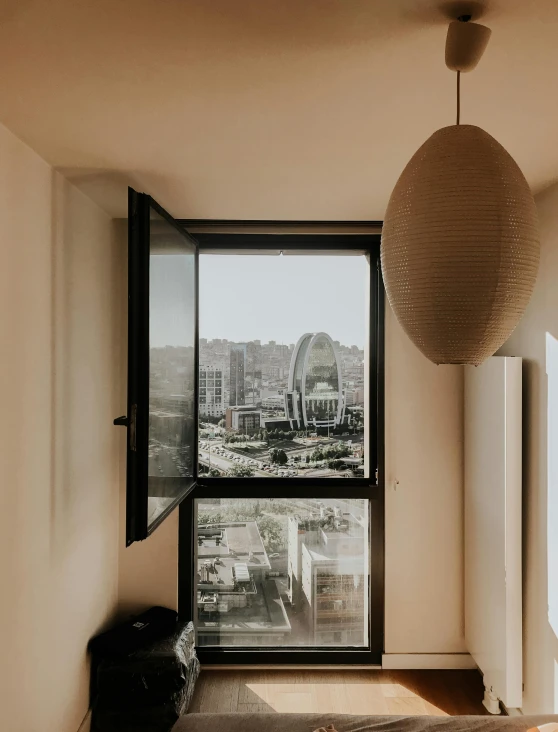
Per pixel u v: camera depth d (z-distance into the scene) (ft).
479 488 9.68
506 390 8.50
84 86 5.12
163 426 8.11
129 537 6.86
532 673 8.40
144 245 6.88
